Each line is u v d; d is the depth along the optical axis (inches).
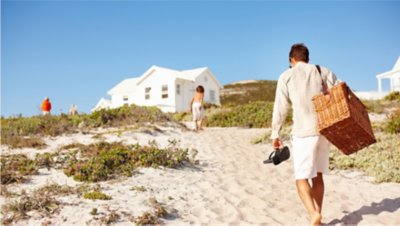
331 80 184.2
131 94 1584.6
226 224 203.0
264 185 283.1
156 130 500.1
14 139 398.6
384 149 350.6
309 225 199.5
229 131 585.6
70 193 239.3
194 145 441.1
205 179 297.7
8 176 265.7
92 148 365.1
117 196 239.9
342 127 167.6
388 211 206.1
